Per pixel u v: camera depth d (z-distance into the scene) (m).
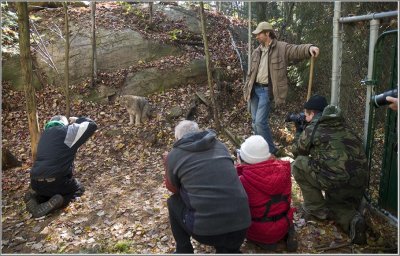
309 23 5.39
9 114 6.16
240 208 2.28
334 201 2.88
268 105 4.37
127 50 7.34
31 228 3.25
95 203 3.61
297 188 3.68
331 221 2.98
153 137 5.24
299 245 2.72
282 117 5.72
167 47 7.60
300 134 3.22
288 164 2.65
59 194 3.57
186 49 7.68
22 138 5.63
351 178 2.66
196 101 6.34
